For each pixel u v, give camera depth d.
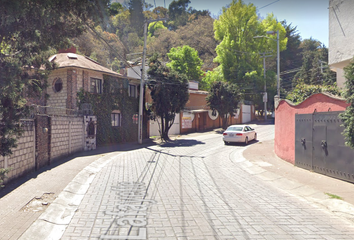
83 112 19.41
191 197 7.60
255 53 43.97
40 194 7.50
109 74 24.36
